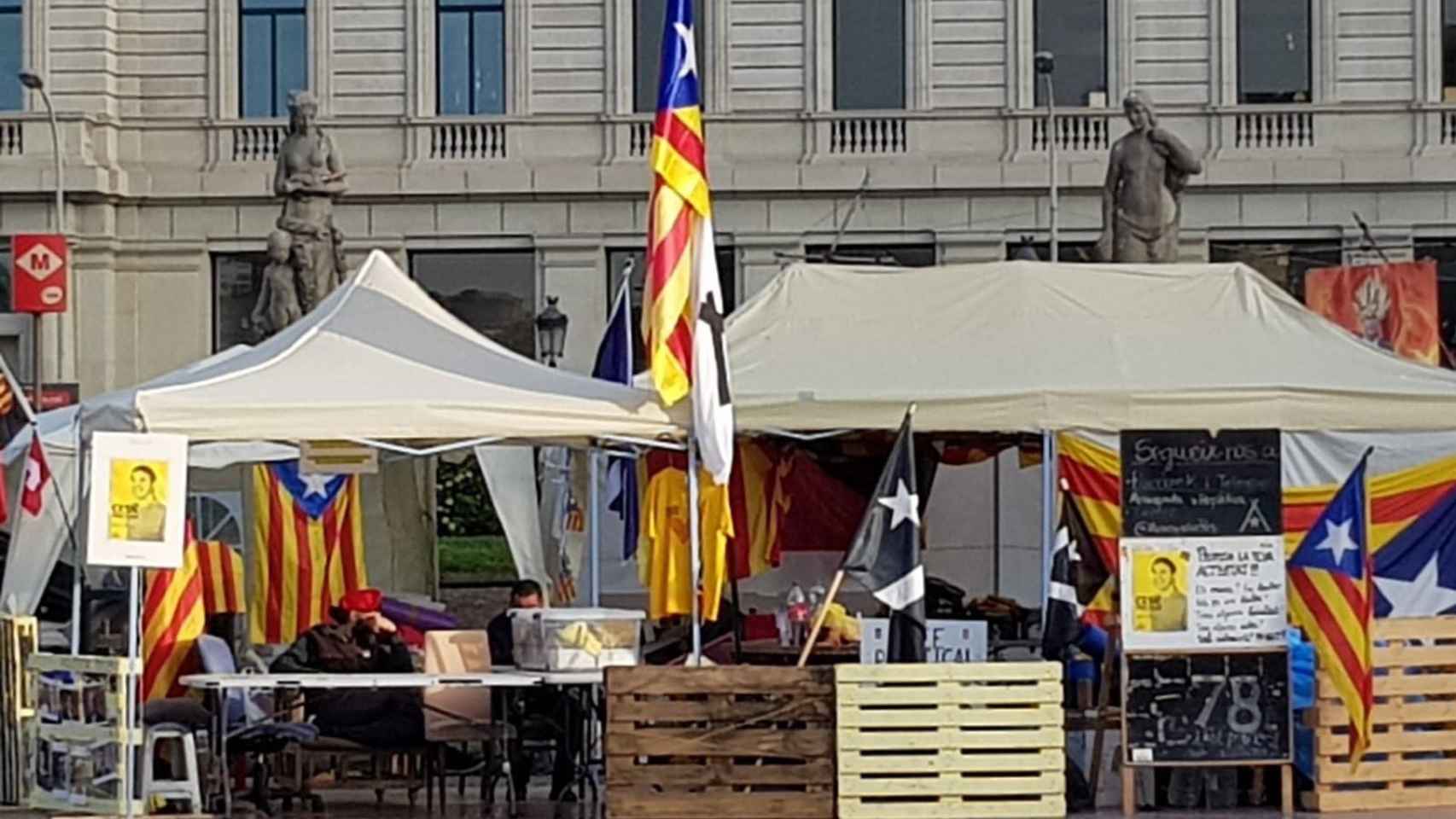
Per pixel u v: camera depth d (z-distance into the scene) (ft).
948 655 57.57
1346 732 54.08
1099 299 66.23
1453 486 68.44
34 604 73.00
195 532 73.72
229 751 55.52
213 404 52.90
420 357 55.72
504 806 57.62
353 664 57.67
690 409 54.34
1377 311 103.19
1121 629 53.78
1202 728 53.57
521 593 62.69
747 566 73.10
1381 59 152.25
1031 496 84.12
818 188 151.74
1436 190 150.92
